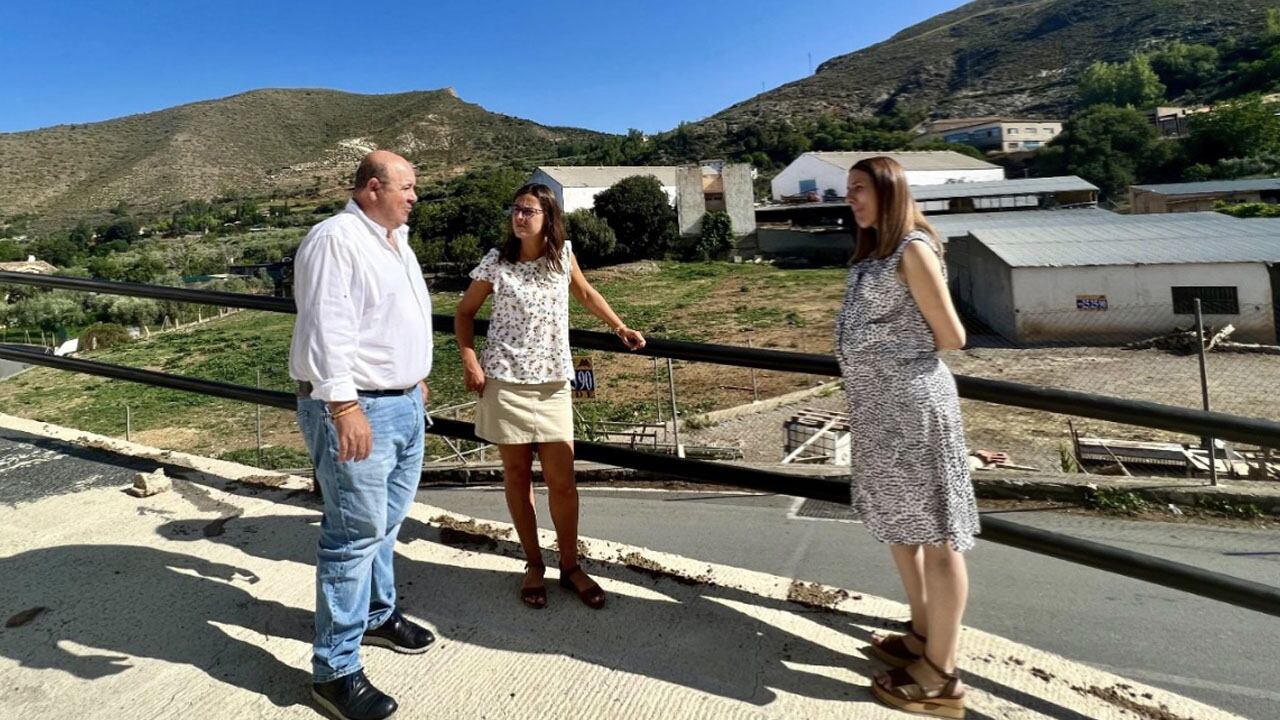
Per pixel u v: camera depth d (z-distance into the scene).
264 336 32.75
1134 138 66.88
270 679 1.91
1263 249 19.53
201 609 2.22
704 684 1.87
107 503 3.04
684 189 50.16
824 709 1.77
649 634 2.11
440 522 2.91
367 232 1.80
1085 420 12.48
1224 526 5.09
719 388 17.89
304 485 3.26
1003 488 5.88
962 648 2.08
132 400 21.88
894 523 1.77
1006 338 21.02
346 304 1.71
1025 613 3.45
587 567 2.53
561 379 2.21
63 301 39.34
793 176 66.25
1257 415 13.10
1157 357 18.02
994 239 23.11
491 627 2.15
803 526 4.92
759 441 11.99
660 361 21.06
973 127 93.12
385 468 1.86
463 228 49.03
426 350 1.99
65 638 2.06
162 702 1.81
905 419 1.74
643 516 5.30
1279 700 2.61
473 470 6.20
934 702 1.74
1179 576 1.77
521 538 2.33
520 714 1.77
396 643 2.05
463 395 19.11
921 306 1.69
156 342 33.25
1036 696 1.85
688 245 49.41
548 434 2.19
